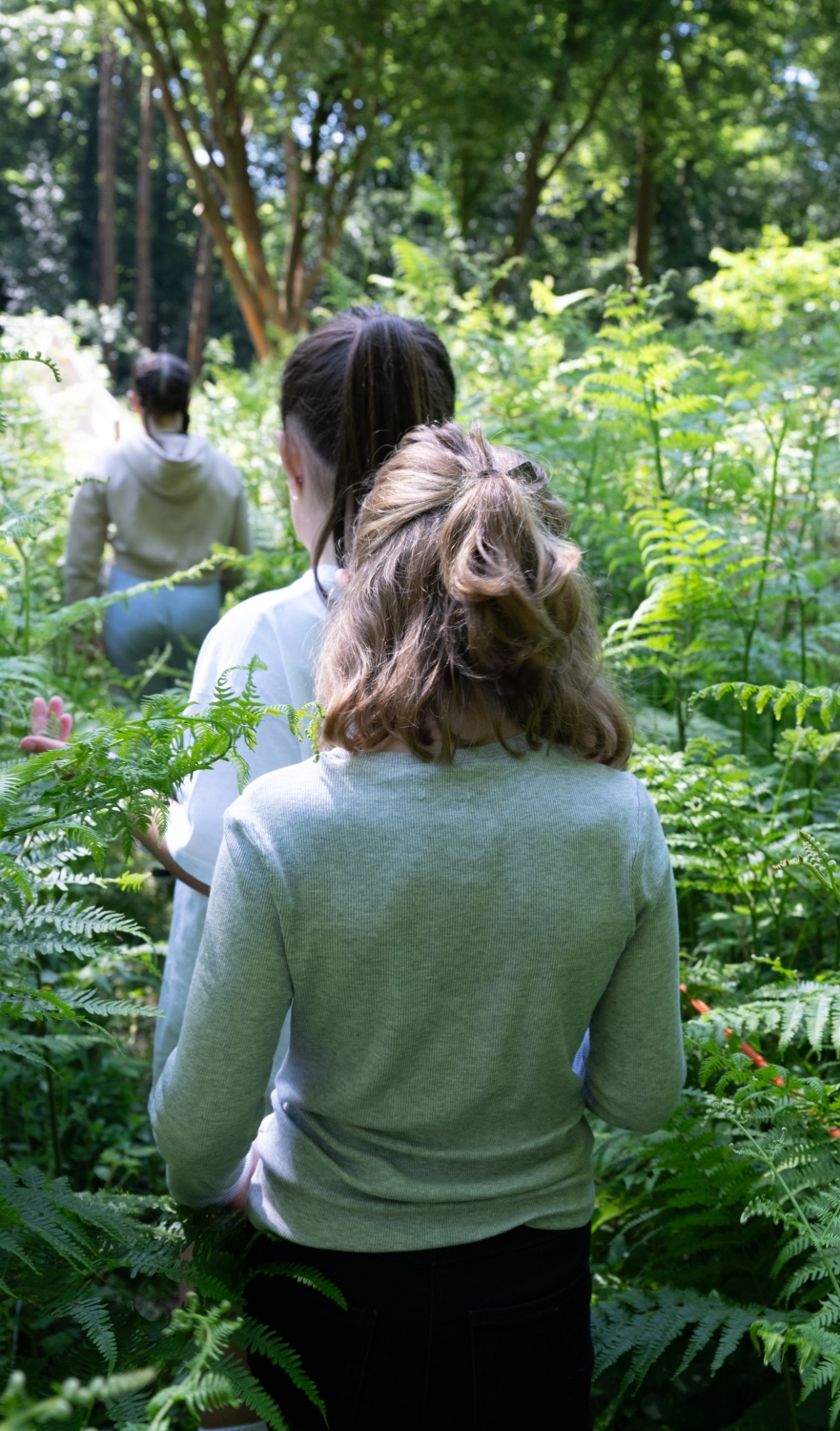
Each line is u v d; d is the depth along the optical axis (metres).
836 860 2.22
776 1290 1.80
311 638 1.69
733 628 2.98
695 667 2.84
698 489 3.38
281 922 1.19
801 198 27.28
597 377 3.06
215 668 1.75
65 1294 1.35
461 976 1.21
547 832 1.21
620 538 3.36
